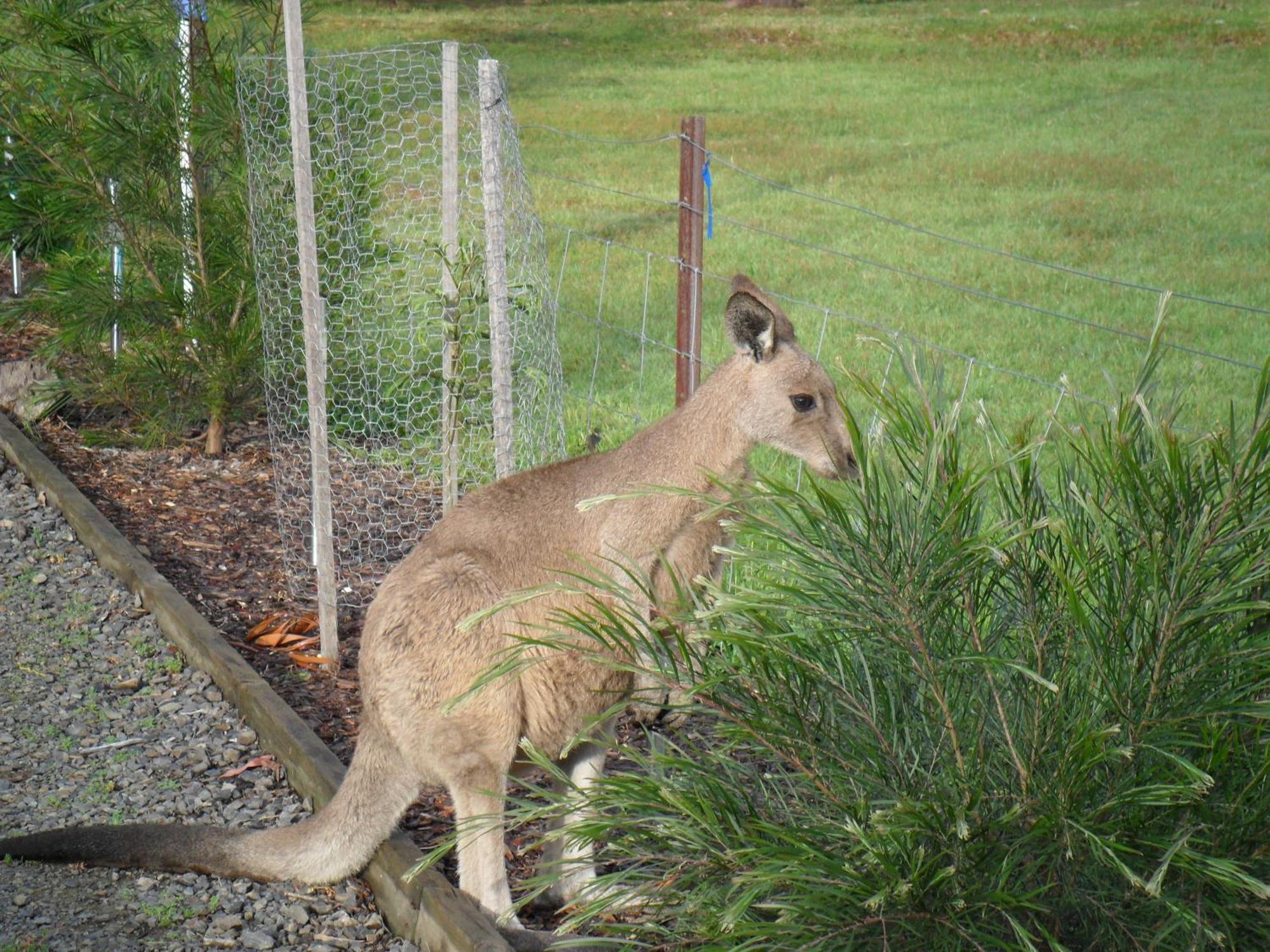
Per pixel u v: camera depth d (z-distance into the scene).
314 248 5.08
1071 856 2.85
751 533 3.13
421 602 3.54
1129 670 2.92
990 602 3.30
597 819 3.14
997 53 25.66
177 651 5.40
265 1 7.13
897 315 10.49
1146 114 19.73
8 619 5.65
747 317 3.96
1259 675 2.88
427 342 7.03
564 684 3.65
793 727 3.10
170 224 7.39
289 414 7.14
